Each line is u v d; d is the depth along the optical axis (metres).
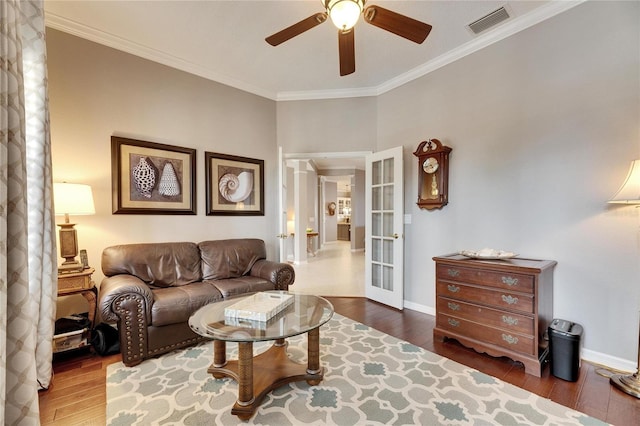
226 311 1.88
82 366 2.17
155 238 3.08
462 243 3.02
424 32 1.80
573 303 2.29
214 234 3.53
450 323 2.55
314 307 2.11
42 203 1.76
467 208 2.98
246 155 3.81
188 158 3.30
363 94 3.95
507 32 2.64
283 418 1.61
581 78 2.24
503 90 2.69
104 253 2.63
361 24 2.58
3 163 1.08
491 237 2.79
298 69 3.42
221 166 3.58
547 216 2.43
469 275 2.41
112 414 1.65
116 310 2.12
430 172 3.21
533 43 2.50
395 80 3.65
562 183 2.35
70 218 2.64
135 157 2.95
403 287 3.58
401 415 1.63
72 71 2.63
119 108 2.88
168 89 3.18
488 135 2.81
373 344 2.54
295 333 1.66
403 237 3.53
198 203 3.40
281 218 3.89
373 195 3.93
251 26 2.63
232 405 1.73
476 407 1.69
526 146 2.55
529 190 2.53
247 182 3.81
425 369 2.12
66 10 2.42
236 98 3.72
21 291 1.16
